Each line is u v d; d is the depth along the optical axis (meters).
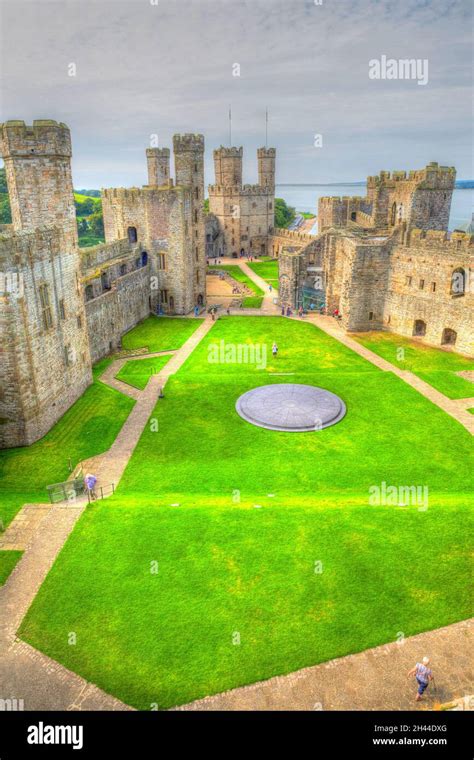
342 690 17.42
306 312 76.12
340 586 21.78
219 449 36.94
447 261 56.28
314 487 31.98
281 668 18.23
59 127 38.88
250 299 84.81
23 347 35.25
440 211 71.94
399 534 25.00
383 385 47.72
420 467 34.25
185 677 17.95
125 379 49.97
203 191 78.12
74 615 20.59
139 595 21.50
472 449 36.47
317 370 52.44
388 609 20.61
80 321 45.47
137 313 71.25
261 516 26.59
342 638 19.36
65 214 41.16
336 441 37.84
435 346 59.50
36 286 36.62
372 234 74.44
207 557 23.59
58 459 35.38
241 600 21.14
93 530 25.67
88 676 18.03
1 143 38.75
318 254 77.19
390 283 64.38
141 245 75.56
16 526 26.12
